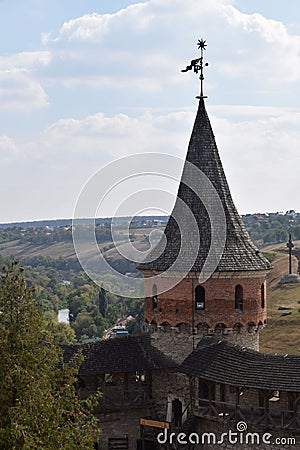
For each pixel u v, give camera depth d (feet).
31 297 117.60
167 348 165.78
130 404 162.40
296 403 136.77
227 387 153.38
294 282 492.54
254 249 167.94
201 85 173.78
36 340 113.39
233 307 161.48
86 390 162.71
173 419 163.22
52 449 106.11
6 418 105.50
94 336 407.03
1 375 107.45
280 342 366.84
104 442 161.99
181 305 162.91
